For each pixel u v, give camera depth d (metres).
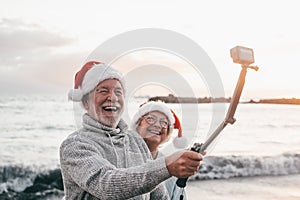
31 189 8.39
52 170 8.50
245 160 9.41
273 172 9.47
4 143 9.90
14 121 11.27
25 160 8.84
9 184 8.44
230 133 12.01
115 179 1.60
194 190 7.55
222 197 7.09
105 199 1.63
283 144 11.16
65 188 1.85
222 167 9.17
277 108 13.60
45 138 10.37
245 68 1.39
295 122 13.45
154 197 2.20
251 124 12.86
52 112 11.15
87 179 1.68
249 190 7.63
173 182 2.31
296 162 9.63
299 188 7.86
